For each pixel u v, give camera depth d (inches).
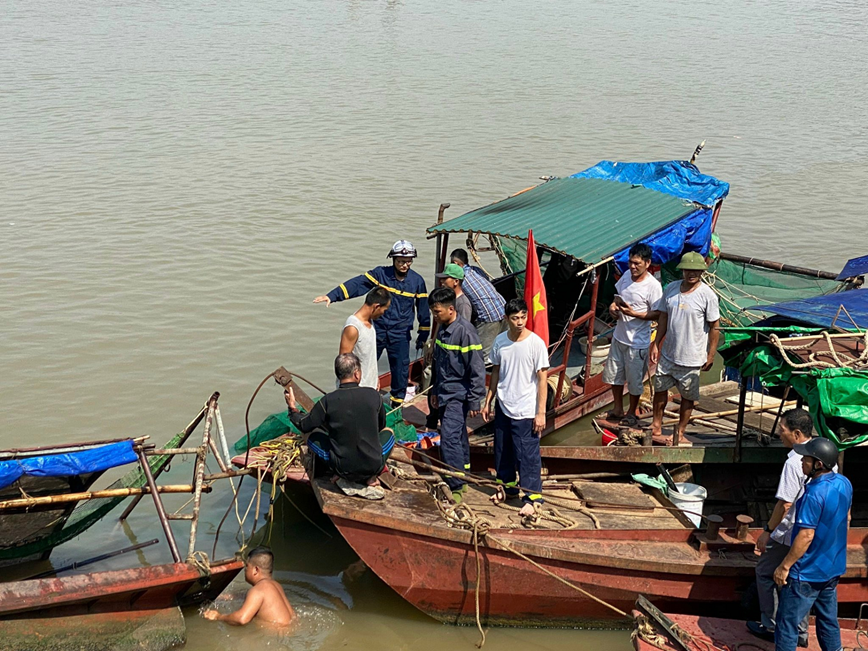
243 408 457.1
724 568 298.0
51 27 1749.5
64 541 330.3
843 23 2156.7
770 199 840.3
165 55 1505.9
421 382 438.0
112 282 606.5
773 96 1309.1
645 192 477.1
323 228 721.6
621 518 325.7
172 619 283.3
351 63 1487.5
